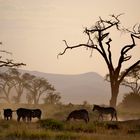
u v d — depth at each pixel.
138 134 65.31
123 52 141.25
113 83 143.50
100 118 111.38
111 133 67.12
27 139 55.31
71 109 123.44
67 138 56.06
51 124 72.94
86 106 130.38
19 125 73.69
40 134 58.06
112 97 143.50
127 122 81.44
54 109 133.38
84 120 94.19
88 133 63.47
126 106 158.50
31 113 93.81
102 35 143.00
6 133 59.91
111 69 143.62
